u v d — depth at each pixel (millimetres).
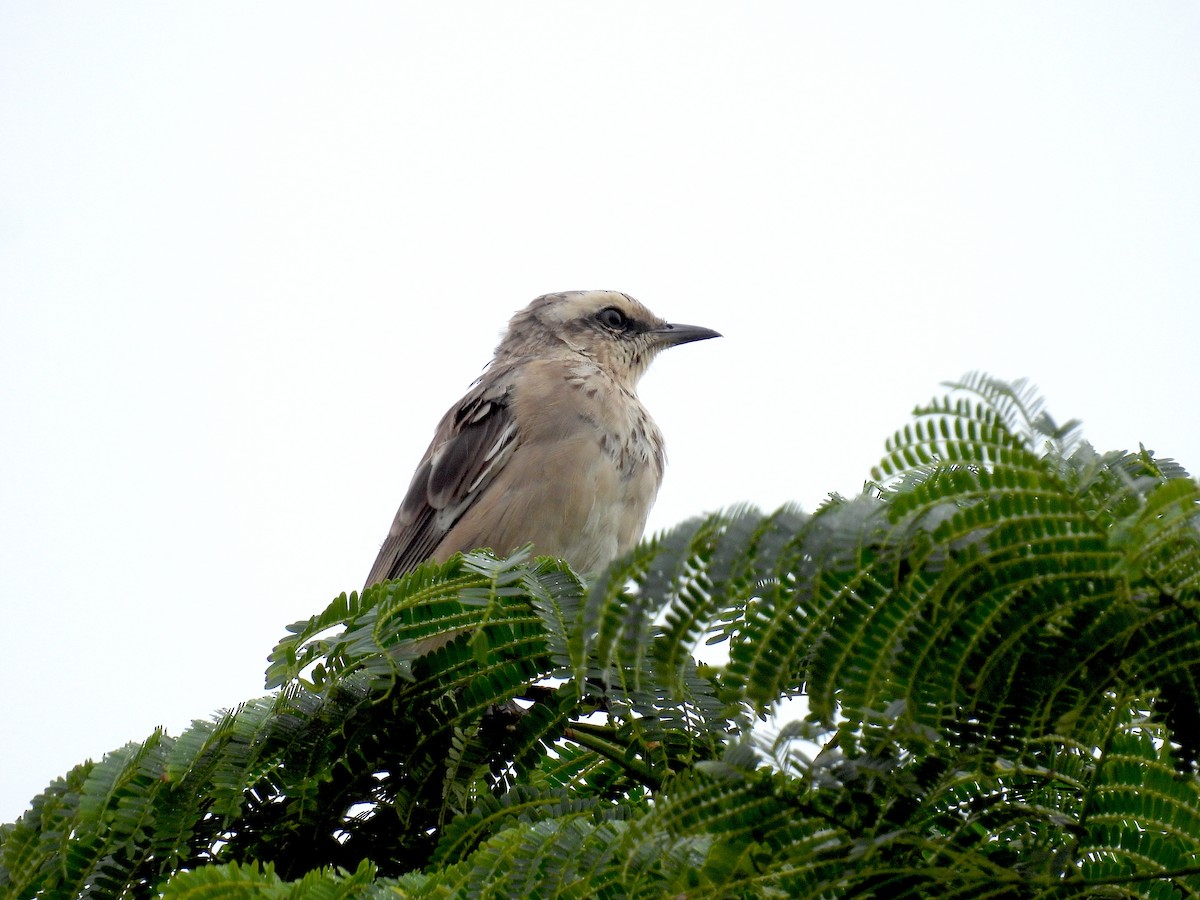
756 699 4656
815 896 4848
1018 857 5016
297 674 7129
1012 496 4348
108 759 6930
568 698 7125
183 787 6781
